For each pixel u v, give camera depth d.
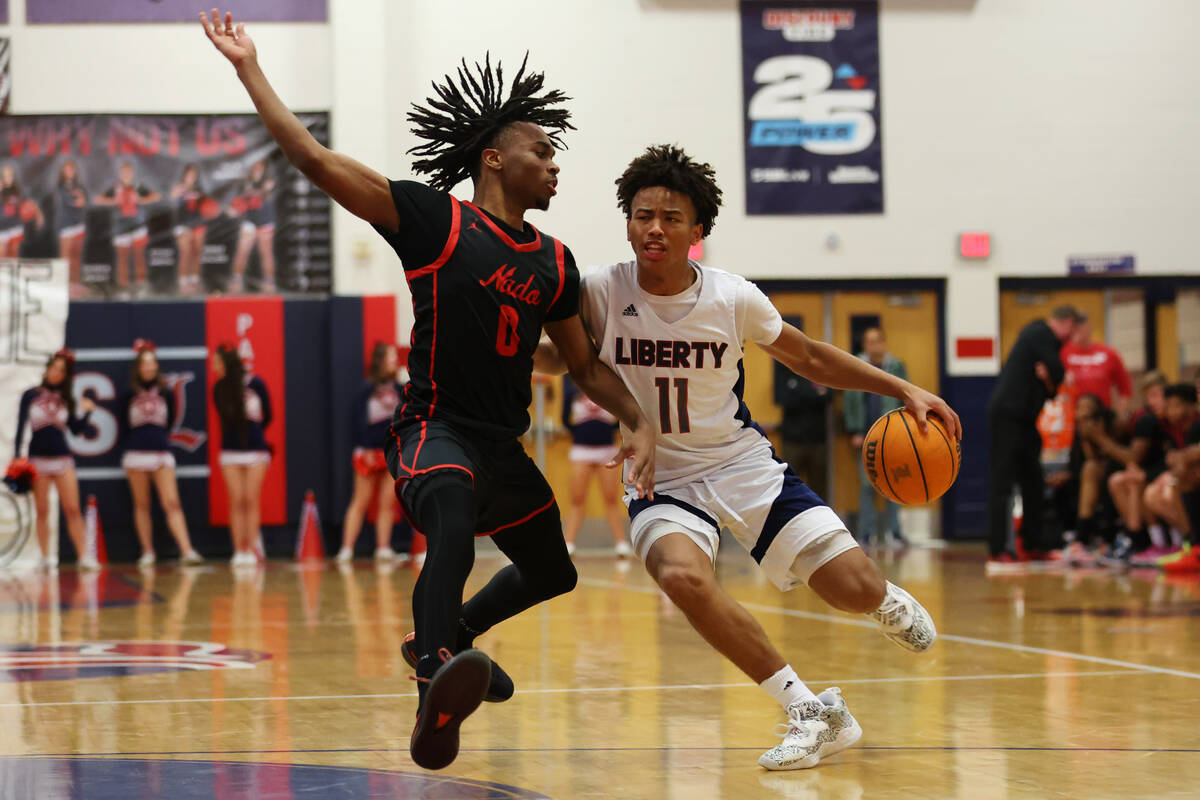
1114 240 21.16
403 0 19.91
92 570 17.77
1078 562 15.63
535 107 5.19
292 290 20.02
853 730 4.88
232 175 19.97
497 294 4.75
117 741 5.26
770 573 5.29
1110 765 4.64
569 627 9.68
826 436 20.16
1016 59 21.08
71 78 19.80
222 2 19.88
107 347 19.44
